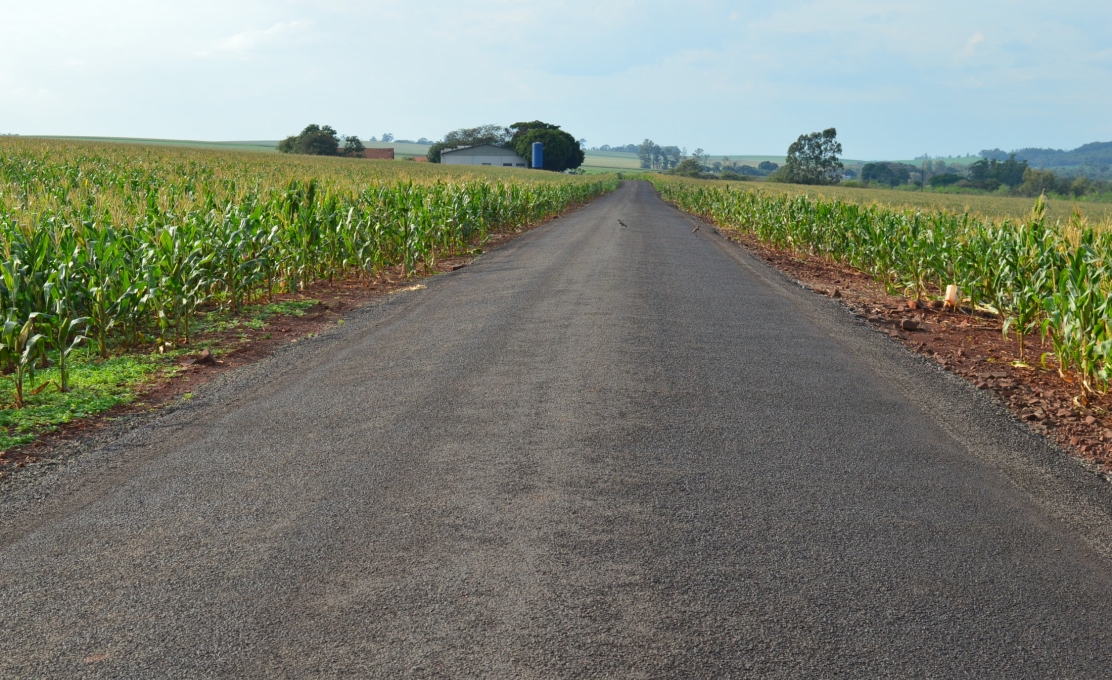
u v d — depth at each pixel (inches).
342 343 336.8
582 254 661.3
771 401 246.2
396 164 3019.2
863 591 133.7
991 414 242.1
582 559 142.5
